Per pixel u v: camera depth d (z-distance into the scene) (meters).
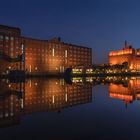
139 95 40.84
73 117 20.62
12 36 138.12
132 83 77.75
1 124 17.73
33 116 20.98
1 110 23.78
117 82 83.94
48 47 169.12
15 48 140.25
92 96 38.34
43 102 30.34
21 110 24.00
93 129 16.28
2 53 130.62
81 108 25.89
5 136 14.53
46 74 166.25
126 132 15.43
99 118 20.12
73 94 40.91
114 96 38.72
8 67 132.88
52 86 60.75
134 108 25.97
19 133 15.21
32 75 154.62
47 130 15.95
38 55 160.38
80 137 14.30
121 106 27.64
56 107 26.42
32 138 14.12
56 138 14.12
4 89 49.84
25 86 60.00
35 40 157.62
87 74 187.25
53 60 174.00
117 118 20.14
